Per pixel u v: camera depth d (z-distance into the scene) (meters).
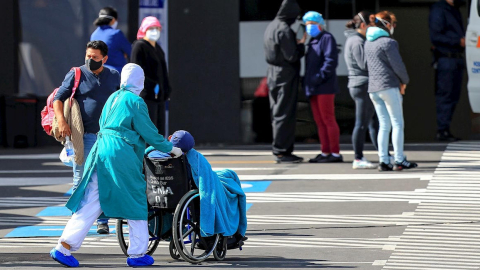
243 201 22.52
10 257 22.91
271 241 24.62
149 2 45.69
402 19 47.53
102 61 25.09
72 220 21.34
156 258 22.72
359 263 21.52
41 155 46.19
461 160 39.62
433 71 47.59
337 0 47.59
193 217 21.58
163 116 36.53
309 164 39.91
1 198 32.94
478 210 28.45
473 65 44.62
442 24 45.56
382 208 29.12
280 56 39.19
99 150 21.19
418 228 25.89
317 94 39.28
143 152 21.61
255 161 41.47
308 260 21.98
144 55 35.16
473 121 47.50
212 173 21.73
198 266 21.34
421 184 33.47
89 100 25.19
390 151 43.66
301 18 47.69
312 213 28.64
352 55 37.22
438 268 20.86
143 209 21.34
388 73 35.56
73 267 21.34
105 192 21.09
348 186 33.50
